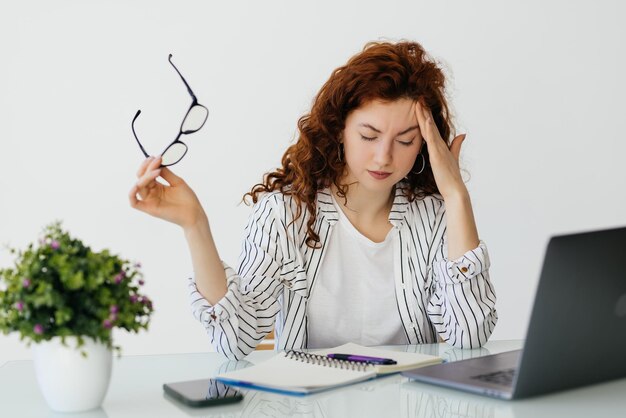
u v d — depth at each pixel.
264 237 1.67
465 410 1.05
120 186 3.26
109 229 3.26
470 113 3.39
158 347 3.30
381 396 1.13
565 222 3.48
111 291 1.06
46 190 3.23
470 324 1.59
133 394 1.17
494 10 3.37
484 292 1.62
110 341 1.07
